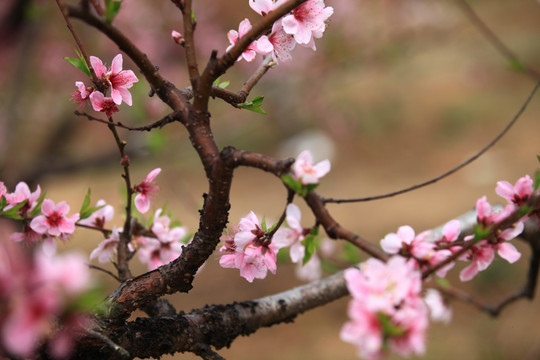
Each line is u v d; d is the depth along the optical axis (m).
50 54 6.89
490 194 10.45
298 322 7.77
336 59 8.02
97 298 1.00
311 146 12.77
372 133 13.06
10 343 0.95
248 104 1.52
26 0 5.77
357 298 1.06
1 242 1.10
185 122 1.42
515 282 7.68
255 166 1.26
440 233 1.89
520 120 13.09
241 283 8.48
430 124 13.55
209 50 8.00
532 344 6.01
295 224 1.27
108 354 1.42
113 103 1.52
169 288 1.52
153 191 1.77
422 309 1.08
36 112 7.08
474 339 6.41
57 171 6.40
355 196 11.25
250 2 1.46
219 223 1.40
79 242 8.57
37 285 0.96
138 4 7.47
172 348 1.67
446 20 8.38
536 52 14.48
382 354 1.06
